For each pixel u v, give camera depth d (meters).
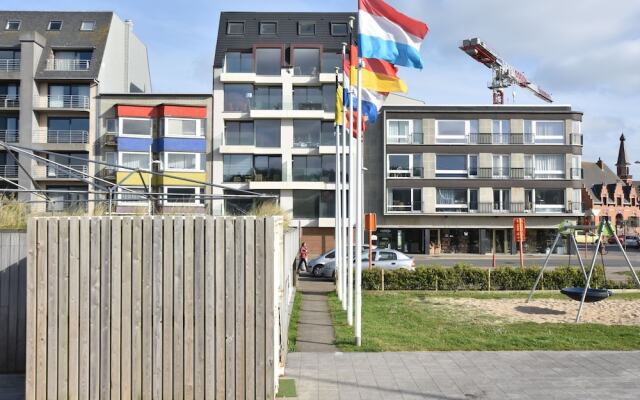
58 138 41.59
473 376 7.98
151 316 6.31
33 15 44.84
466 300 16.31
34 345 6.21
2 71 41.56
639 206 78.44
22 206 11.89
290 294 15.38
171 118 40.97
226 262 6.38
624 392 7.23
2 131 41.91
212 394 6.29
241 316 6.34
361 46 10.56
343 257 15.27
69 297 6.25
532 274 18.92
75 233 6.30
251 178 42.31
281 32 43.97
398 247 44.56
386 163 43.75
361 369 8.35
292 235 18.12
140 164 40.97
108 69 43.72
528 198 44.22
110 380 6.25
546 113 44.28
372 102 12.73
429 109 43.94
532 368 8.41
